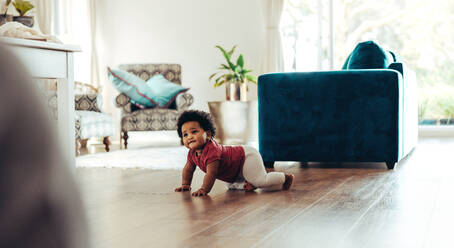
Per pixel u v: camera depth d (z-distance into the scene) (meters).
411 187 2.37
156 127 5.47
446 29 6.34
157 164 3.65
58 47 1.84
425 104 6.45
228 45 6.55
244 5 6.47
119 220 1.69
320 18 6.33
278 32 6.24
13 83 0.13
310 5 6.47
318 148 3.28
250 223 1.60
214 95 6.63
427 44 6.41
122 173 3.14
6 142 0.12
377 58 3.40
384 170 3.13
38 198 0.13
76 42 6.39
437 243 1.33
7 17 3.61
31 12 5.71
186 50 6.68
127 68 6.07
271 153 3.35
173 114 5.54
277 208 1.87
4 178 0.12
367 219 1.65
